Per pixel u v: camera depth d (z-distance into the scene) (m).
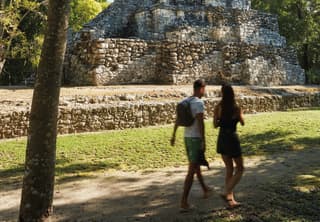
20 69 24.47
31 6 13.92
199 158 6.01
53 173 5.10
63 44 5.05
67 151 10.18
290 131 12.36
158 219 5.77
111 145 10.76
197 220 5.63
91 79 17.94
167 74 19.33
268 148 10.59
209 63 20.66
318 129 12.67
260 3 33.50
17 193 7.37
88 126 12.26
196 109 5.96
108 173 8.59
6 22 13.27
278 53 23.31
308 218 5.64
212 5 24.47
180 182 7.74
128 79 18.81
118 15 22.94
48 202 5.04
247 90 17.88
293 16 31.42
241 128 12.72
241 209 6.00
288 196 6.61
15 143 10.70
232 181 6.05
